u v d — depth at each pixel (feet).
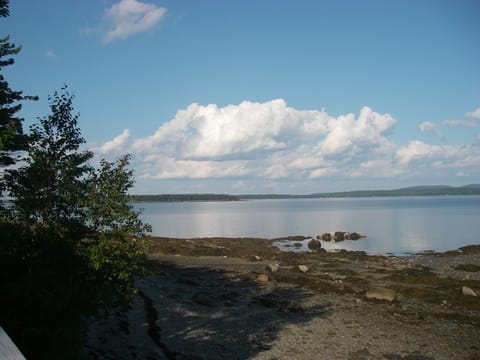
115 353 52.42
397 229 267.80
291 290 95.25
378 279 108.68
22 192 36.55
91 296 37.50
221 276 115.55
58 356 34.40
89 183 39.19
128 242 38.27
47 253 36.81
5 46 44.93
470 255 153.89
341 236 222.89
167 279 109.29
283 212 552.00
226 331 64.23
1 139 36.37
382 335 62.59
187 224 357.61
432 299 84.28
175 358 52.42
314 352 55.77
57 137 39.47
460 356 54.70
